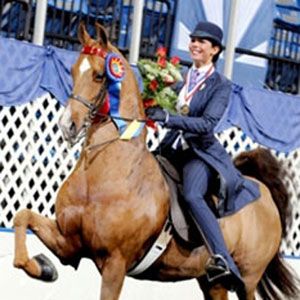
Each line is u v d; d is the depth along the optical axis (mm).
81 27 11203
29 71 14695
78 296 14930
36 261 10992
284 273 13352
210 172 12055
